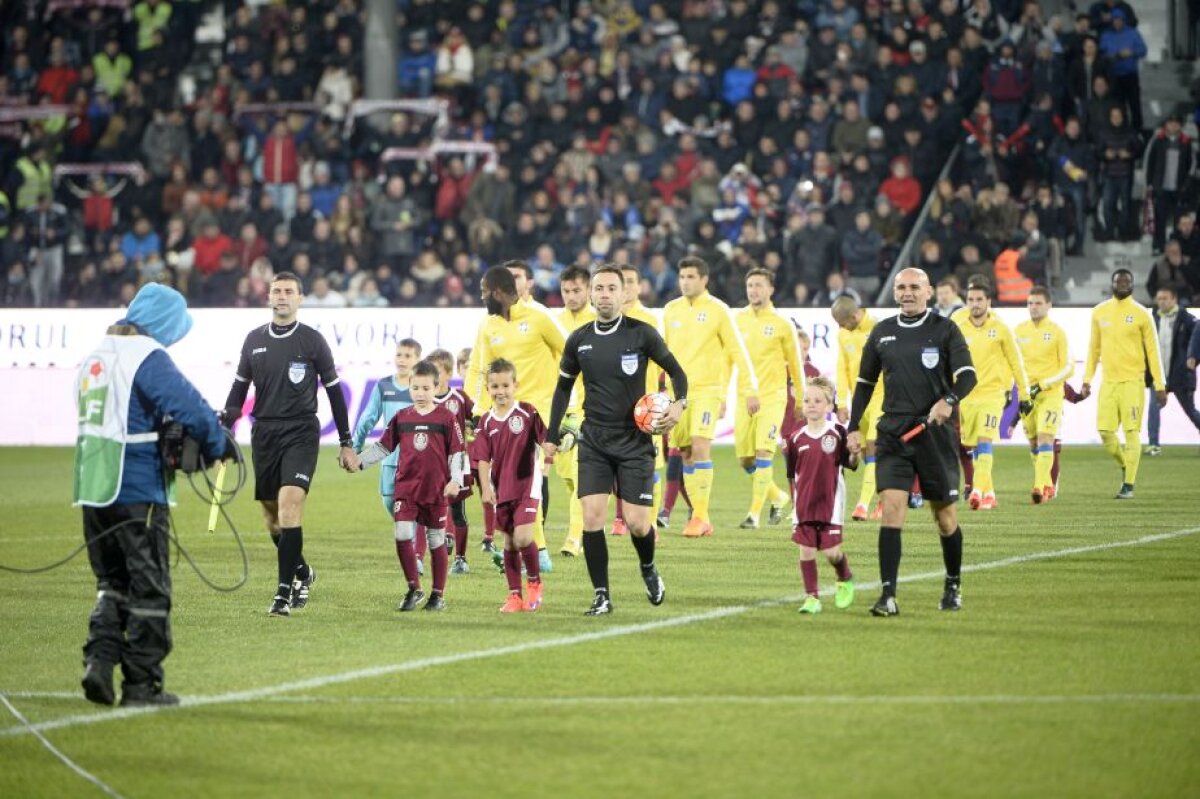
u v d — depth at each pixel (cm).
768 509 3127
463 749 1241
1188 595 1934
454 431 1955
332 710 1377
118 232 5356
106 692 1391
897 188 4881
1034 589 1997
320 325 4403
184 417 1418
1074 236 4919
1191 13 5303
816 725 1296
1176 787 1117
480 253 4966
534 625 1806
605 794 1114
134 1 5878
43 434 4544
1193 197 4875
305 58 5656
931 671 1498
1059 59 5022
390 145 5284
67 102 5656
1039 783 1128
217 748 1259
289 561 1930
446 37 5581
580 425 1909
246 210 5172
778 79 5156
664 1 5622
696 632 1730
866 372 1853
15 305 5003
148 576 1415
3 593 2133
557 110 5278
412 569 1956
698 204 4950
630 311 2738
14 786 1166
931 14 5294
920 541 2516
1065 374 3117
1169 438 4216
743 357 2678
